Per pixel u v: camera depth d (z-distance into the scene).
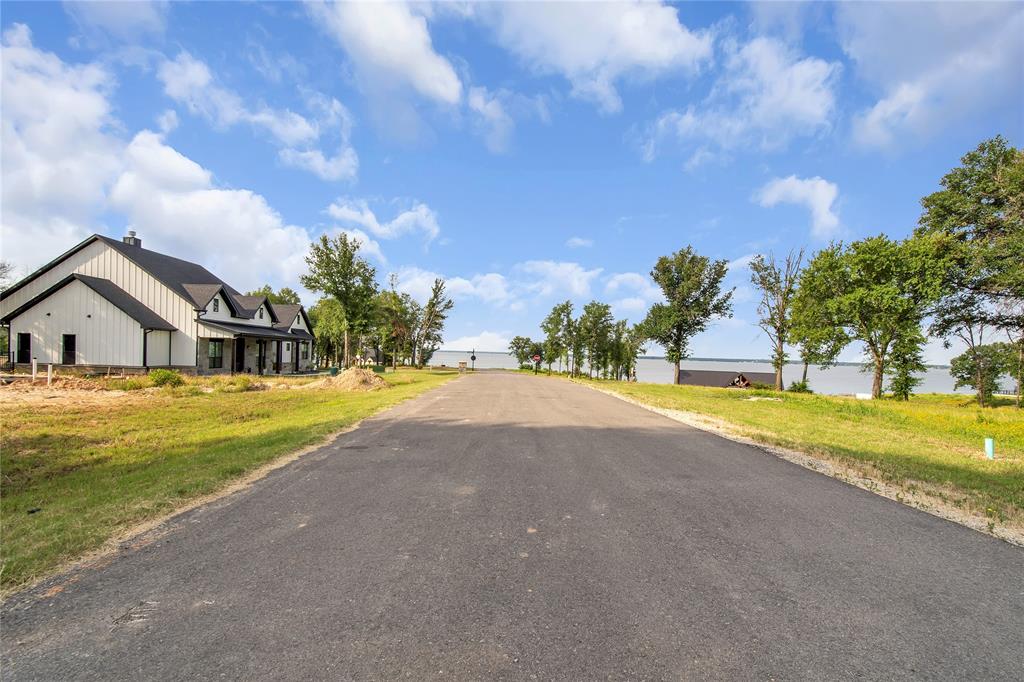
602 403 16.58
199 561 3.65
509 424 10.90
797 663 2.51
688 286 47.31
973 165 29.78
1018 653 2.64
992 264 26.59
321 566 3.57
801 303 37.81
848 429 12.12
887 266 31.88
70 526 4.34
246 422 11.16
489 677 2.34
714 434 10.23
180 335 27.44
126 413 12.23
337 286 31.53
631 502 5.27
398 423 10.76
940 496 5.83
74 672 2.37
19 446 8.41
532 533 4.29
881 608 3.12
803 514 5.01
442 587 3.26
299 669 2.39
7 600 3.07
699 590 3.30
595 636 2.71
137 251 29.69
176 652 2.53
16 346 25.47
